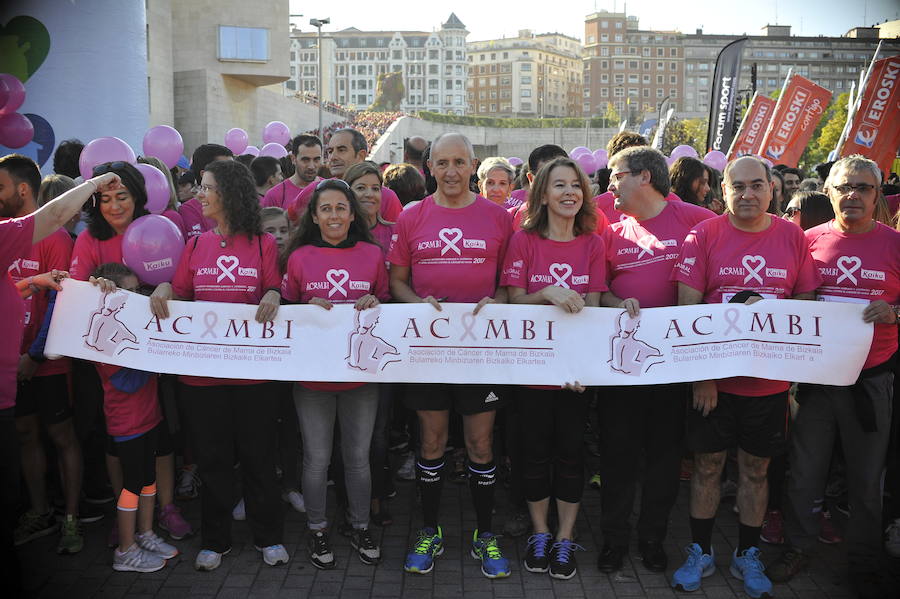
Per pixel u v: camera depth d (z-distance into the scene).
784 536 4.03
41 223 3.11
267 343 3.63
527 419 3.69
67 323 3.63
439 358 3.62
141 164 4.44
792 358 3.45
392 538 4.11
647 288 3.71
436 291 3.67
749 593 3.50
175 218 4.63
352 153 5.17
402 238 3.74
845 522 4.26
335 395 3.78
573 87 177.50
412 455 5.07
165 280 3.77
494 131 74.88
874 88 8.94
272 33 37.50
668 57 149.25
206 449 3.68
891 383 3.54
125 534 3.71
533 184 3.64
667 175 3.76
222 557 3.84
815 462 3.64
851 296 3.54
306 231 3.73
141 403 3.68
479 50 166.25
